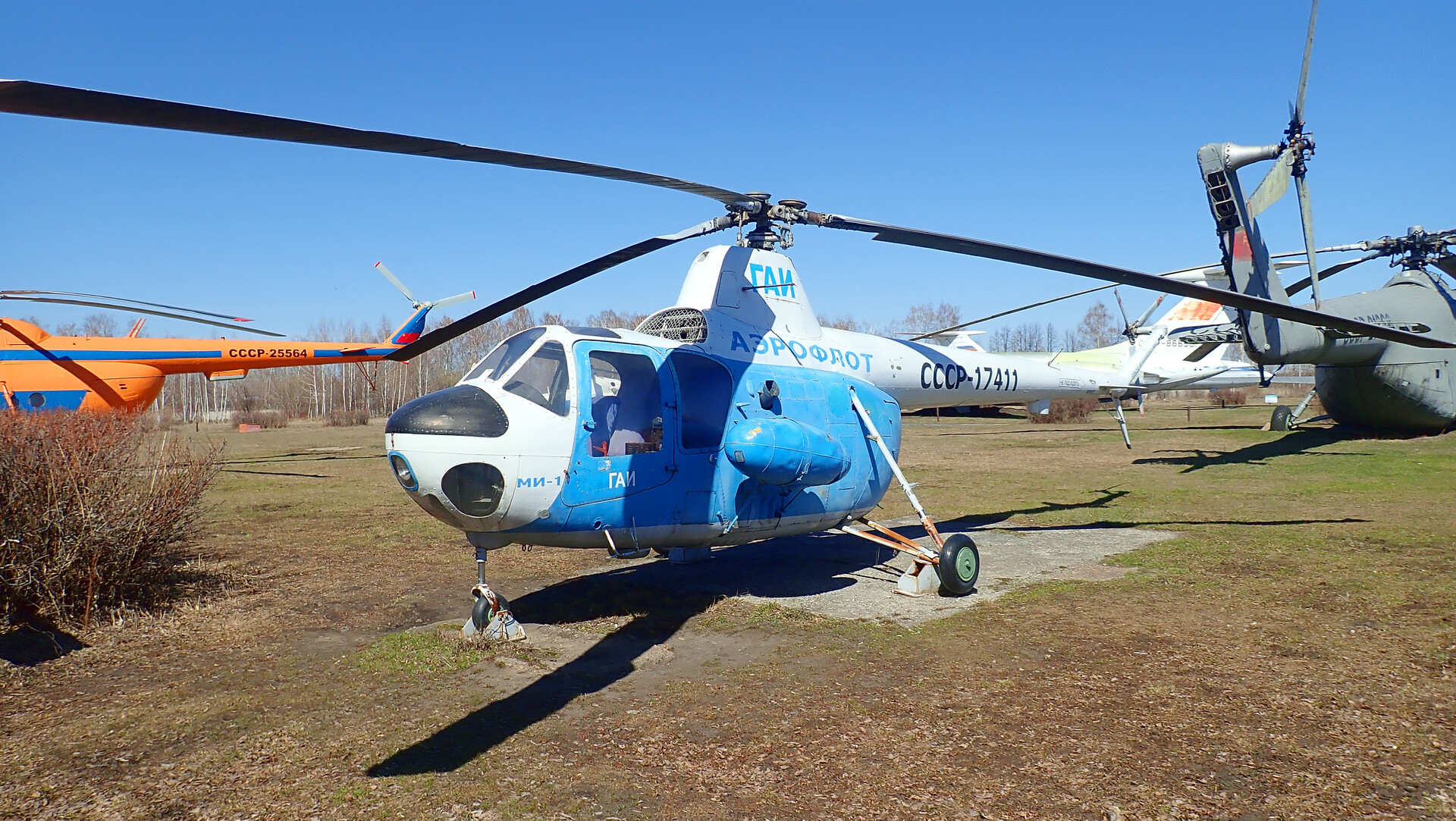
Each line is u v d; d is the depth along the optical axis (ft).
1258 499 42.16
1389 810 11.66
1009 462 64.13
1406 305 65.31
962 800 12.16
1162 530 34.55
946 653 19.11
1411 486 44.06
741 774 13.09
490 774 13.20
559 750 14.05
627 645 20.01
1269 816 11.55
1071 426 107.86
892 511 41.93
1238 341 65.36
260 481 56.29
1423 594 23.08
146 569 23.41
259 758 13.85
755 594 24.88
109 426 23.72
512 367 19.67
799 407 24.25
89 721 15.48
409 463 18.19
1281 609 22.06
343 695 16.76
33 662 18.72
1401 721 14.66
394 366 231.09
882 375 28.68
